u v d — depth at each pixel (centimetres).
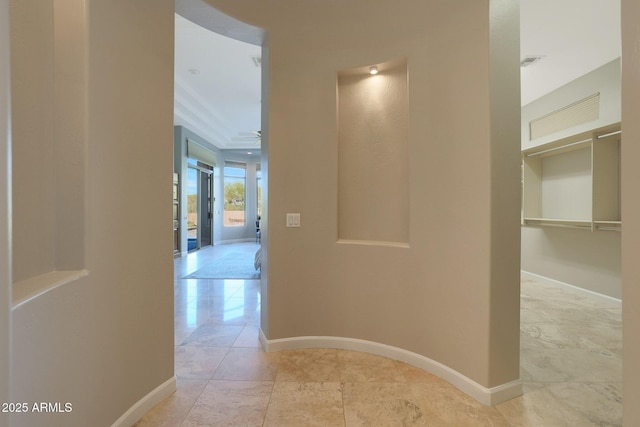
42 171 133
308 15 263
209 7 229
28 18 125
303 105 265
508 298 197
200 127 801
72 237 141
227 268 637
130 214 172
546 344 284
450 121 213
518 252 200
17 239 120
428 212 229
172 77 204
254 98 648
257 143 1028
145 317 183
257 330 315
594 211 398
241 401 195
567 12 299
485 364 193
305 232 268
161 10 195
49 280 126
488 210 190
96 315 146
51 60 139
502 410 187
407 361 242
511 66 196
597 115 413
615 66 388
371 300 259
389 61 247
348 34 259
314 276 269
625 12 98
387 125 266
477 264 197
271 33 258
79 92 142
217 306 396
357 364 241
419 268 235
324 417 180
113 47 160
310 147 266
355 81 276
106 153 155
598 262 423
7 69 82
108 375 154
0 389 78
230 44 434
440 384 213
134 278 175
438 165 222
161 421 176
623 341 99
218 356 256
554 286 490
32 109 127
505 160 194
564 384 216
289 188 265
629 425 97
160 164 195
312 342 270
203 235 1011
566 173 475
